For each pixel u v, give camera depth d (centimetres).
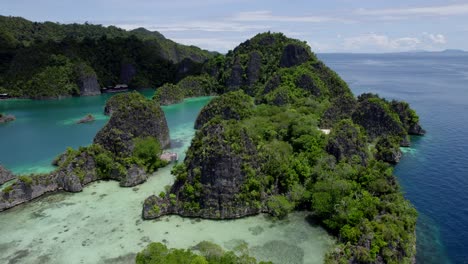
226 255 4766
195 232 5934
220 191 6366
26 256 5338
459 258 5369
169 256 4550
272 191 6800
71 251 5447
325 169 7175
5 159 9856
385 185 6481
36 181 7275
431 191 7619
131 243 5634
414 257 5219
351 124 8669
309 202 6694
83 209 6725
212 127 7688
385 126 10931
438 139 11400
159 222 6244
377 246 4869
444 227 6238
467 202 7144
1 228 6097
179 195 6594
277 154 7281
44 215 6519
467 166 8988
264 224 6188
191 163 6744
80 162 7900
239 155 6569
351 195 6219
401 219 5541
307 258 5281
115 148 8469
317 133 8906
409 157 9631
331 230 5975
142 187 7694
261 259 5244
